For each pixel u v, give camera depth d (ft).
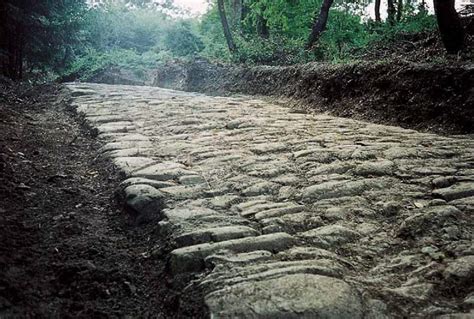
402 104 26.78
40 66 48.67
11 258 9.04
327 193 12.80
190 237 9.93
